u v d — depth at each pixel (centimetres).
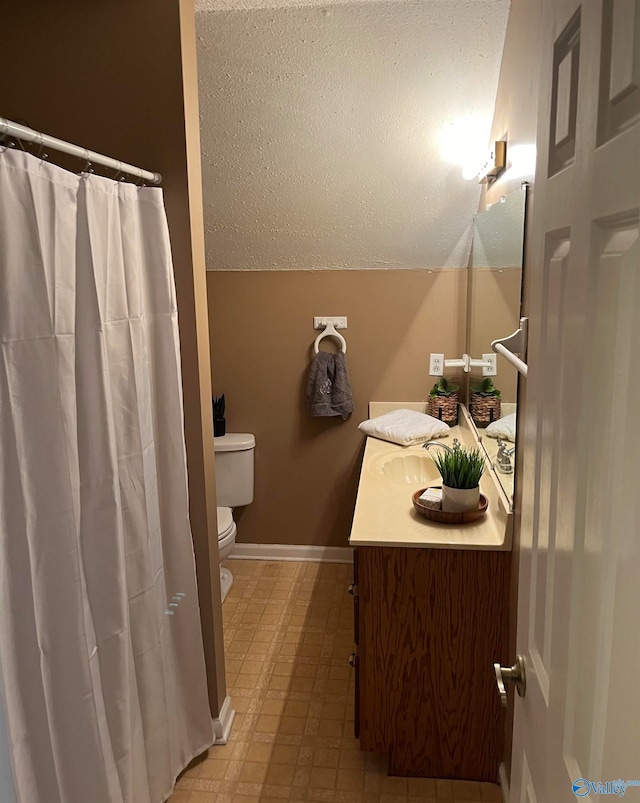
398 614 194
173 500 187
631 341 60
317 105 249
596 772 69
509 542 185
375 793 198
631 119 62
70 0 178
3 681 117
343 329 334
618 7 65
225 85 243
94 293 142
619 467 63
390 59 231
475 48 225
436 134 258
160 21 176
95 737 138
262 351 340
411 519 205
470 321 306
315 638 282
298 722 230
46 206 125
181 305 191
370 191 285
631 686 59
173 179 183
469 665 194
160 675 178
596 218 71
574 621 78
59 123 185
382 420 308
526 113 177
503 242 208
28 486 122
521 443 174
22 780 121
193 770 209
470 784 201
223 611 306
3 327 115
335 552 357
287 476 353
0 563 116
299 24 221
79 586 133
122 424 159
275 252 321
